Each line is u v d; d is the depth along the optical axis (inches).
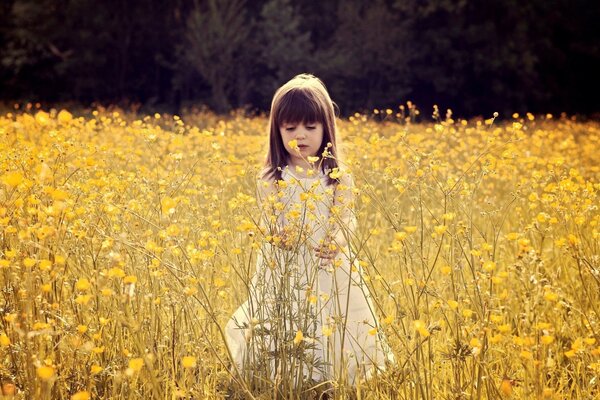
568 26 1152.8
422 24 1095.6
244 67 1068.5
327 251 107.2
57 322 100.7
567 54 1172.5
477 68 1079.6
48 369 71.7
